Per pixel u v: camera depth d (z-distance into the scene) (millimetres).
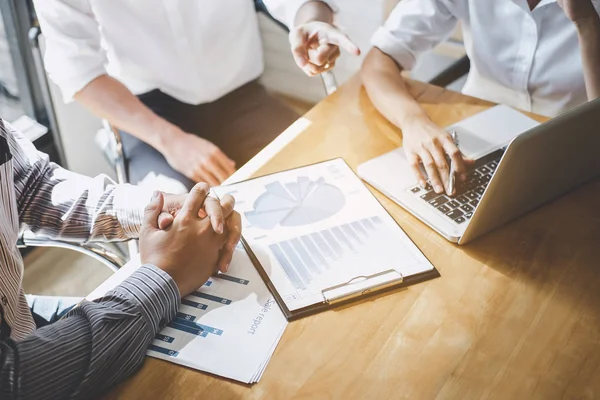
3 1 1963
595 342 888
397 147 1248
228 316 912
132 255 1261
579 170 1089
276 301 930
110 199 1145
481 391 822
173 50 1797
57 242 1149
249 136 1751
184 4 1741
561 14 1501
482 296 951
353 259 996
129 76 1836
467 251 1024
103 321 839
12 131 1154
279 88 1923
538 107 1673
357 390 820
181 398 811
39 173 1165
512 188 966
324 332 892
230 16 1846
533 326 909
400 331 896
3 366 775
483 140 1249
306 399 808
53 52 1655
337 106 1375
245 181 1155
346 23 2684
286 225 1059
